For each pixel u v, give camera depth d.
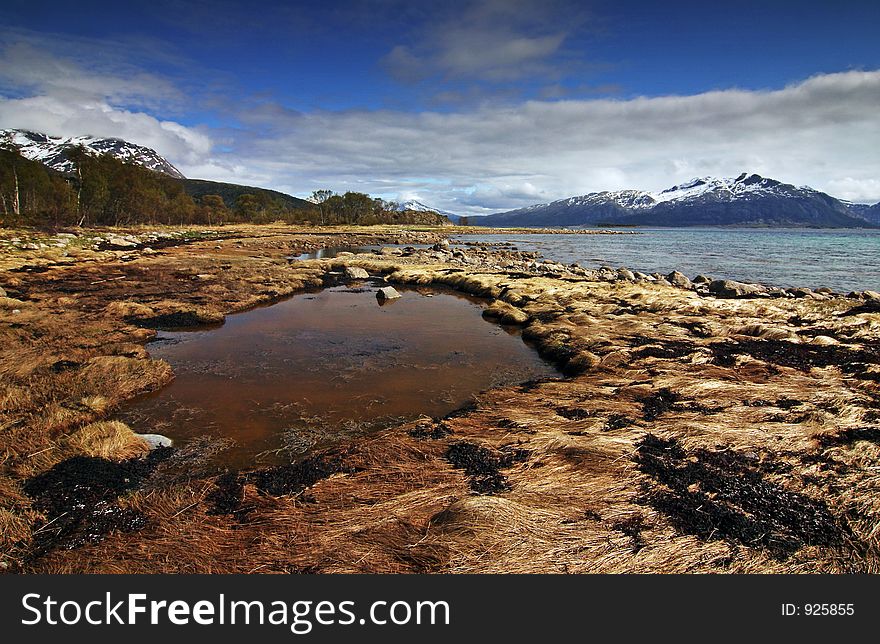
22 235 52.28
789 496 6.73
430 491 7.00
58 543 5.93
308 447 9.19
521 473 7.52
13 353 13.26
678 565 5.46
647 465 7.67
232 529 6.20
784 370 12.95
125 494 7.08
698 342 16.30
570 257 64.88
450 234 134.75
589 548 5.69
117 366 12.49
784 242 107.88
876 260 59.66
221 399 11.65
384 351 16.39
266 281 31.55
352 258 48.66
